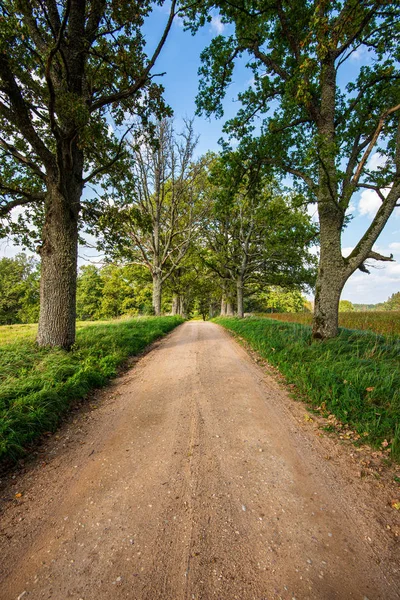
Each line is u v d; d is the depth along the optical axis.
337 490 2.57
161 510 2.30
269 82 8.55
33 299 41.00
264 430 3.69
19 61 5.75
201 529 2.09
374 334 8.41
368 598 1.61
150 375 6.27
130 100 7.58
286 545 1.96
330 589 1.66
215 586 1.66
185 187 20.98
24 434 3.36
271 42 8.53
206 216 21.25
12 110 5.84
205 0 7.54
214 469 2.86
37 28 6.37
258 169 9.14
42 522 2.21
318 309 7.86
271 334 9.95
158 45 6.20
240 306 19.81
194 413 4.21
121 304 38.78
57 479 2.76
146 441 3.44
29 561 1.86
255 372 6.43
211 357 8.02
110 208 7.77
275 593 1.62
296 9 7.16
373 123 8.31
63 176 6.55
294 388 5.30
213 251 21.91
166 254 21.38
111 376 6.12
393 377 4.60
